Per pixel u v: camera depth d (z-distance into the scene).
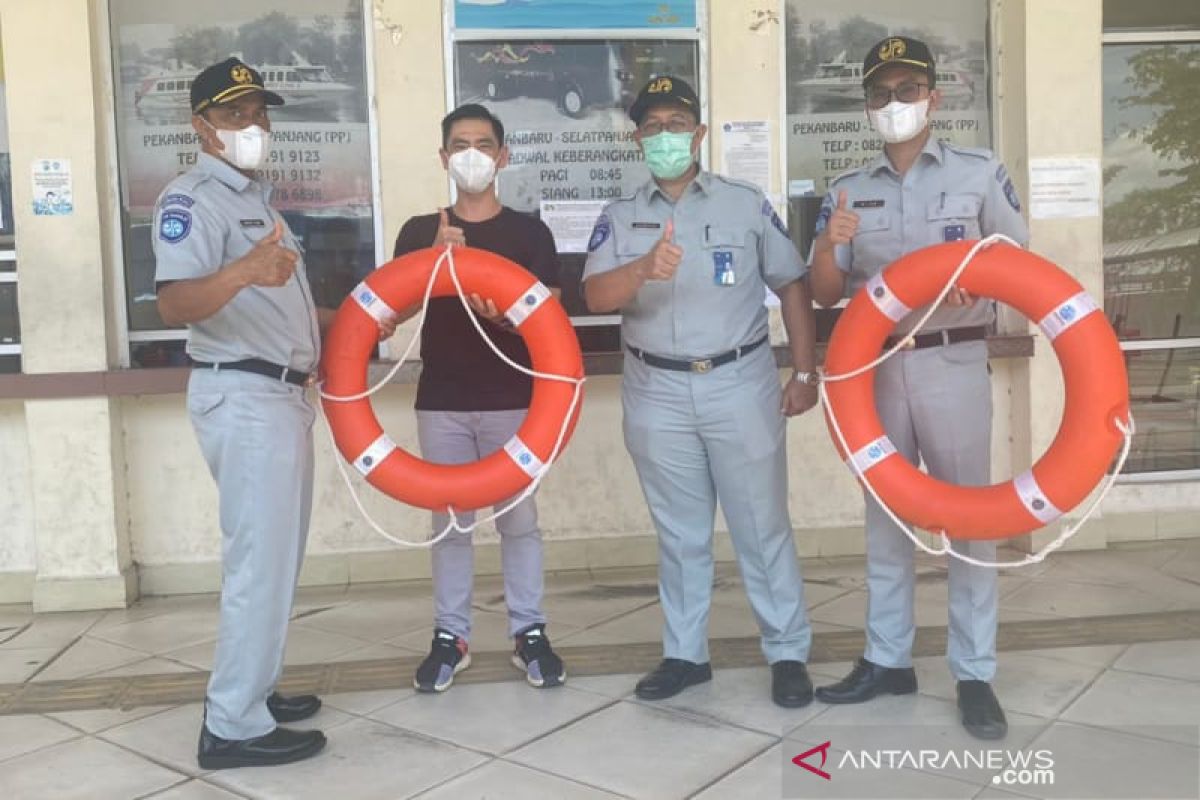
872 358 2.63
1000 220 2.71
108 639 3.60
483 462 2.85
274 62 4.08
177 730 2.80
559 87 4.19
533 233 3.06
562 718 2.79
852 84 4.33
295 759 2.57
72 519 3.95
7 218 4.02
